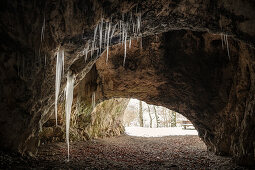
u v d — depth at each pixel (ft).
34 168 13.11
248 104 18.06
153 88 28.81
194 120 29.30
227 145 24.13
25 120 14.11
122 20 14.10
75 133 30.04
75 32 13.50
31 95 13.74
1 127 12.96
